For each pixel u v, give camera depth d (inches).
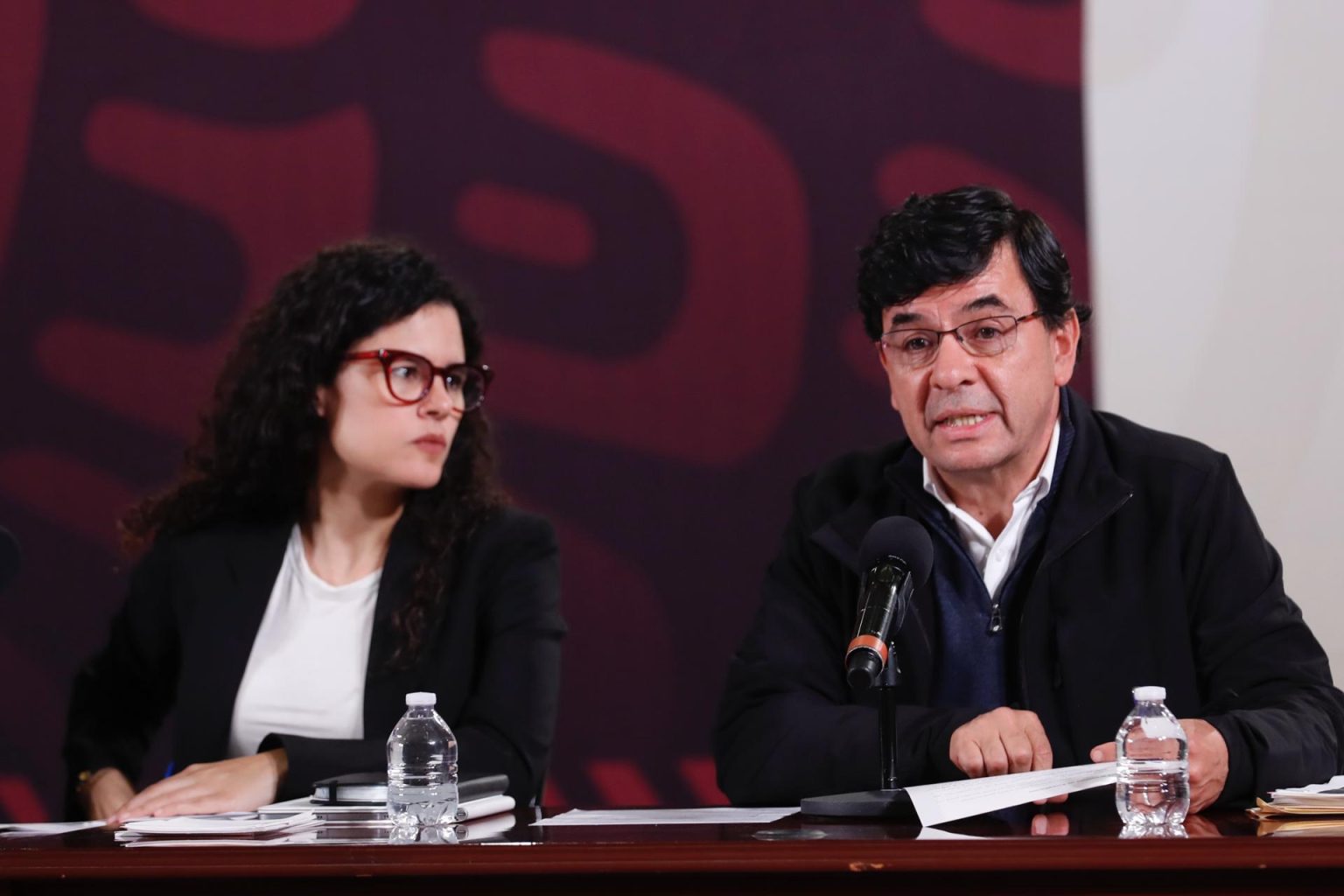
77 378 466.6
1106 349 439.8
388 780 234.1
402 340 324.2
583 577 454.0
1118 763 206.2
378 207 465.4
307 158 468.1
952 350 276.7
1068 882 168.9
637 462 455.5
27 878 181.3
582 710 450.0
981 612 290.8
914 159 452.1
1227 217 437.4
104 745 334.6
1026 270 279.4
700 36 460.4
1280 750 231.9
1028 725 236.1
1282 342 433.4
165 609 335.9
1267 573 284.4
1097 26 445.7
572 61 463.5
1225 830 185.9
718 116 459.2
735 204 457.4
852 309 451.8
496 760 295.7
